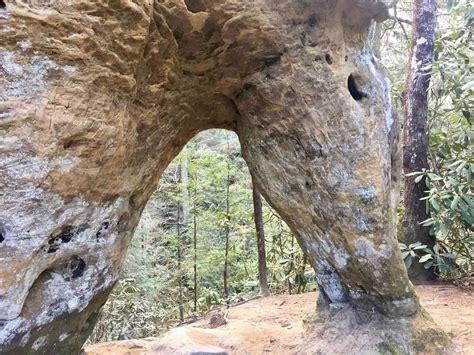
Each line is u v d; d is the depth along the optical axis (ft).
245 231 27.20
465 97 19.02
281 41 10.59
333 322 11.76
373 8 10.74
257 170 12.87
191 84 11.23
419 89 19.31
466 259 20.43
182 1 9.22
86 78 7.47
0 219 7.10
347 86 10.96
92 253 9.25
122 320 21.48
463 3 19.22
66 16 6.91
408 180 19.38
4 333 7.83
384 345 10.57
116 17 7.51
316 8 10.44
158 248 27.96
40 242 7.68
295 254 23.70
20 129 6.86
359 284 11.23
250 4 9.93
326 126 10.88
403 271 11.02
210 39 10.26
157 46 9.11
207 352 10.71
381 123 11.22
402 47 28.32
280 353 11.46
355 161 10.77
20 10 6.49
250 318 14.97
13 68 6.70
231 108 12.97
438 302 15.23
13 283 7.43
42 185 7.36
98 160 8.20
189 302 27.25
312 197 11.57
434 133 20.22
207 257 26.81
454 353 10.39
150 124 10.25
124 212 10.16
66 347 9.80
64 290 8.99
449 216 17.95
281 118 11.52
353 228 10.87
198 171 26.89
